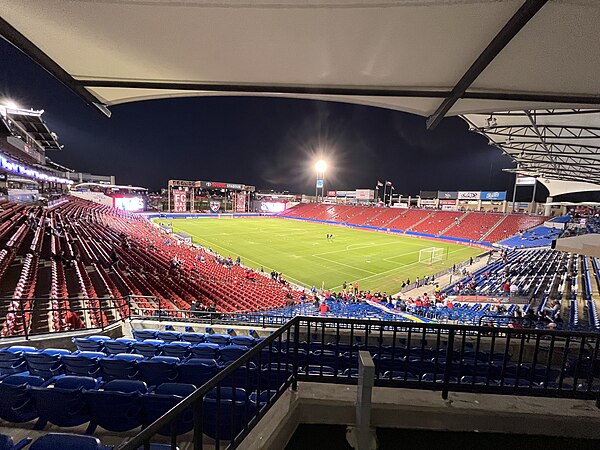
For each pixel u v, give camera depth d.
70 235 24.02
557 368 5.74
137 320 8.43
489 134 20.23
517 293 17.81
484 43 2.90
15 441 3.52
